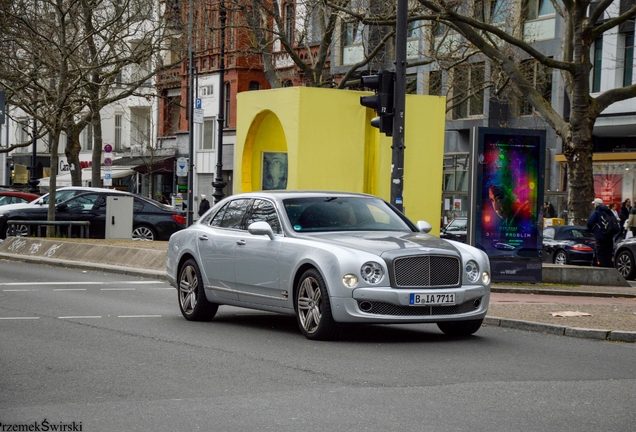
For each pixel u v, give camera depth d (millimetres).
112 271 23266
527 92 28812
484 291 11641
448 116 48594
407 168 22172
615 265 26906
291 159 21891
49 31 32062
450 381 8695
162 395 7934
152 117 67062
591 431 6699
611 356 10602
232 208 13641
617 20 27500
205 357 10062
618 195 39625
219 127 43656
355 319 11102
